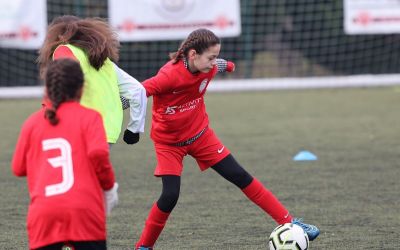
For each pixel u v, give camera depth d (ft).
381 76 160.66
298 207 65.57
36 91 152.35
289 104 136.56
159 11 147.43
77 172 37.78
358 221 60.70
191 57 49.62
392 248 52.85
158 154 51.90
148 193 72.28
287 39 173.68
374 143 97.30
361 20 150.71
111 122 45.60
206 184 76.07
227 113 126.82
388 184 74.54
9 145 98.84
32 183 38.52
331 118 119.44
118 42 47.50
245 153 91.61
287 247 48.96
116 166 85.81
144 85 49.24
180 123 51.11
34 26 144.66
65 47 45.73
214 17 148.05
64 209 37.32
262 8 171.22
